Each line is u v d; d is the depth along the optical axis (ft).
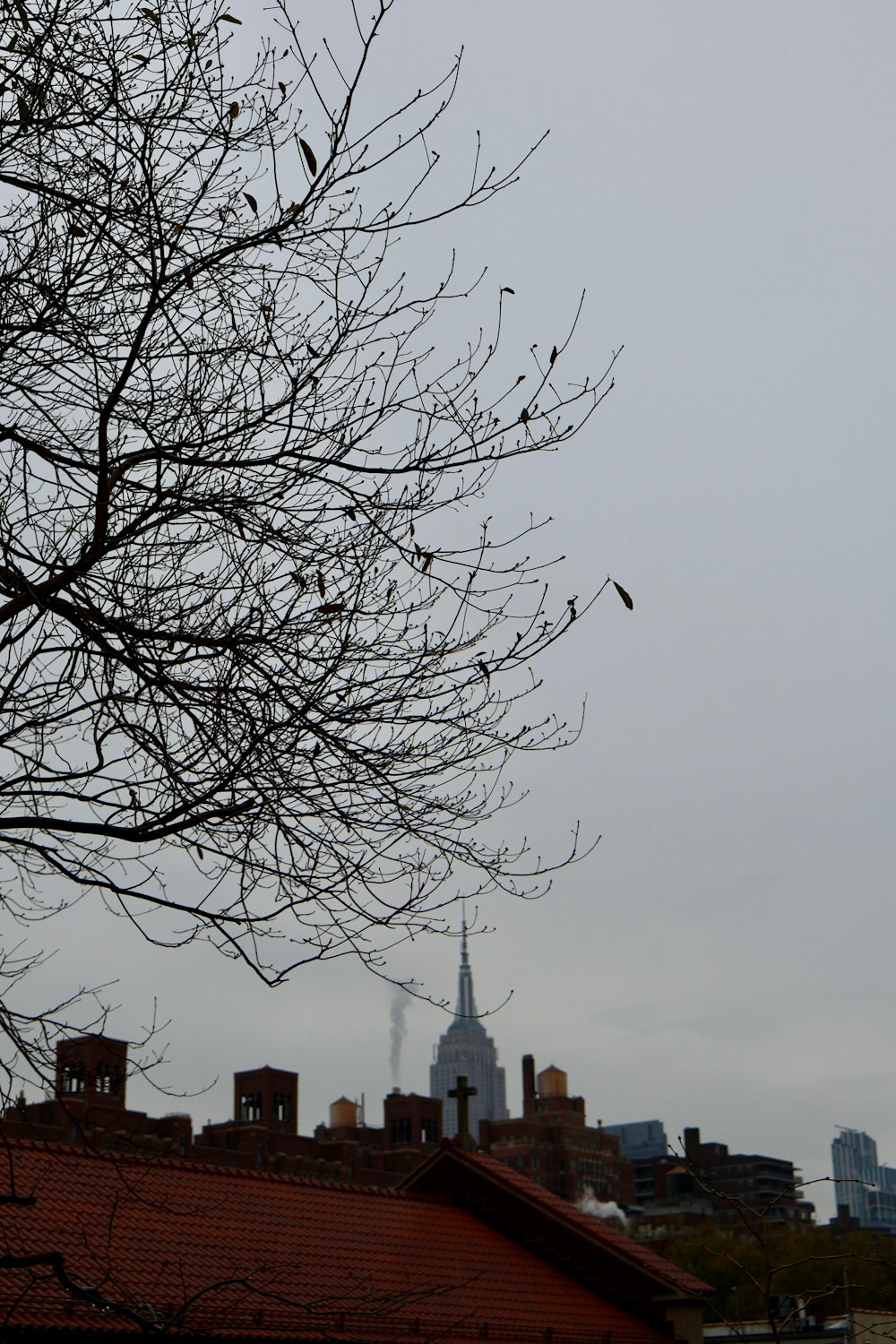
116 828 28.58
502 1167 107.04
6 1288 59.31
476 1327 81.51
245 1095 285.43
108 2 29.84
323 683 28.94
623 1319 94.84
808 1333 105.29
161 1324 27.84
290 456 29.76
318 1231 85.92
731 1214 405.80
